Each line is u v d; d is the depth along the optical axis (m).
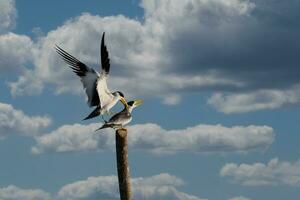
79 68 19.44
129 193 16.39
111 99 19.12
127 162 16.39
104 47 19.34
